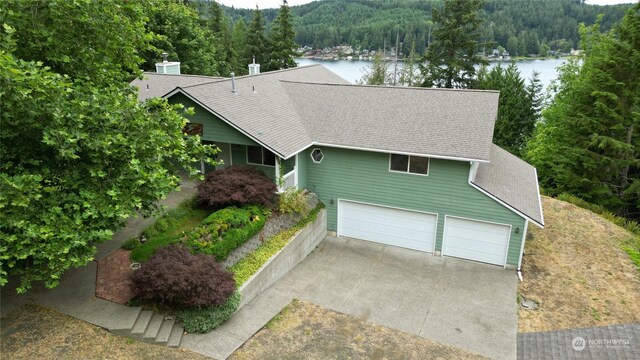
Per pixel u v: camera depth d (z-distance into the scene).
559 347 11.59
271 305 13.20
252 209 15.23
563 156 28.17
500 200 15.48
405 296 14.27
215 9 55.62
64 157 9.16
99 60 12.17
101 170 9.97
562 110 30.05
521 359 11.30
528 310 13.55
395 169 16.94
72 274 12.46
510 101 41.38
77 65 11.67
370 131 17.47
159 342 10.63
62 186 9.69
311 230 17.22
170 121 12.05
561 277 15.55
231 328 11.80
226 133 16.72
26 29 10.30
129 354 10.12
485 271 16.06
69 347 9.95
